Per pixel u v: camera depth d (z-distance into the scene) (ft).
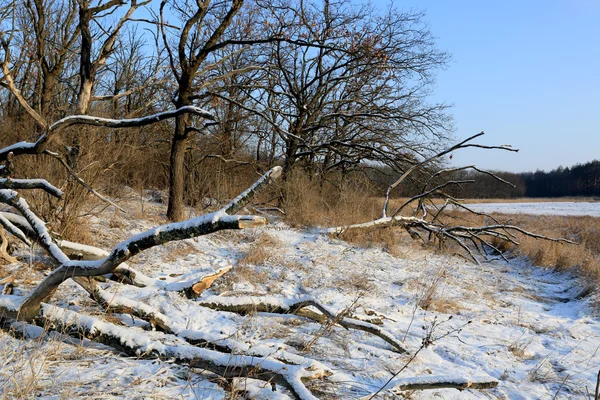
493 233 40.52
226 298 17.89
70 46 43.01
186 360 12.03
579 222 68.90
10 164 16.19
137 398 10.46
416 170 49.32
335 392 12.68
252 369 11.16
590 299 27.76
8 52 19.89
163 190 45.83
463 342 19.34
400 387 12.65
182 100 34.91
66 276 12.89
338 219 43.27
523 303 27.76
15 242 22.26
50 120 25.50
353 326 16.60
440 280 29.68
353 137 54.90
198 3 32.96
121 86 59.36
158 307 16.89
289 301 17.80
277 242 34.19
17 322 13.15
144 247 12.10
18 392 9.62
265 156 63.00
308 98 54.19
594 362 18.40
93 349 12.81
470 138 37.11
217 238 32.30
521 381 16.03
